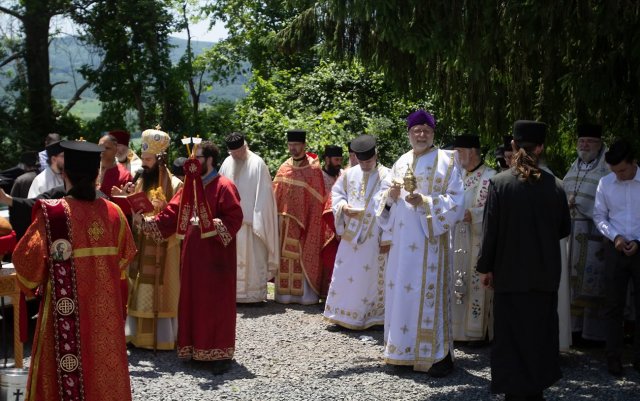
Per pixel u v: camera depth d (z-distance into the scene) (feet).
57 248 14.83
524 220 17.97
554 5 21.67
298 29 29.27
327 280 31.91
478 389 20.38
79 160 15.24
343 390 20.25
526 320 17.98
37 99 72.69
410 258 21.80
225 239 21.59
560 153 29.99
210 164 22.15
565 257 22.93
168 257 23.65
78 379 14.88
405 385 20.72
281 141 45.06
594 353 23.84
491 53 25.57
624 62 23.62
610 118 25.76
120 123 71.20
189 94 76.28
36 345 14.96
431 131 22.36
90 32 69.72
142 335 23.77
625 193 22.02
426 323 21.70
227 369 21.99
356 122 47.75
